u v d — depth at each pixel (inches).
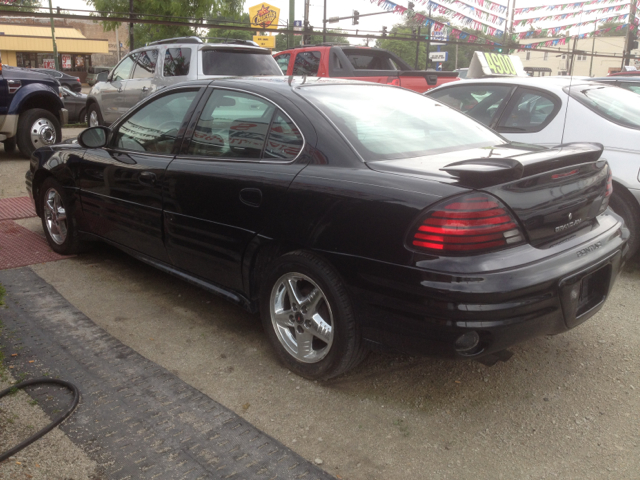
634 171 174.4
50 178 187.2
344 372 120.3
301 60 440.1
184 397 110.1
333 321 108.3
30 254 193.2
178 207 138.0
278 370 122.6
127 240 161.0
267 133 124.5
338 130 115.0
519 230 96.0
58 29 1860.2
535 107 203.0
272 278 118.5
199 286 140.7
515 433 102.9
